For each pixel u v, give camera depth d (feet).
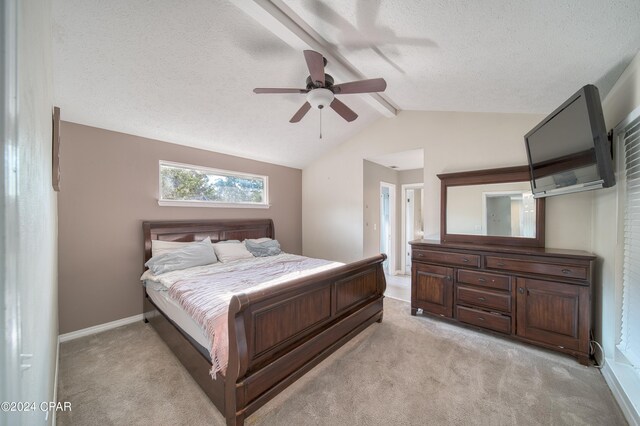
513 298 8.15
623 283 6.33
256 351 5.27
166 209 11.07
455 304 9.30
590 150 5.53
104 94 8.02
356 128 13.58
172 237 10.93
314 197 16.19
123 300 9.88
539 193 7.81
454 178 10.64
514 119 9.60
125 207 9.97
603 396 5.82
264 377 5.28
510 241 9.44
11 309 1.20
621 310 6.39
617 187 6.42
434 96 9.28
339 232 14.98
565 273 7.32
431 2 4.54
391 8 4.93
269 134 12.21
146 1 5.56
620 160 6.33
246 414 4.94
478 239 10.07
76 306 8.89
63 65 6.77
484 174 9.87
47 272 3.96
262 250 12.44
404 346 8.01
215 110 9.76
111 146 9.67
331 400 5.76
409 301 12.22
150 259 9.67
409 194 17.84
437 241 10.81
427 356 7.46
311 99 6.74
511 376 6.56
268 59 7.70
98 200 9.37
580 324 7.07
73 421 5.23
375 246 15.30
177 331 7.11
